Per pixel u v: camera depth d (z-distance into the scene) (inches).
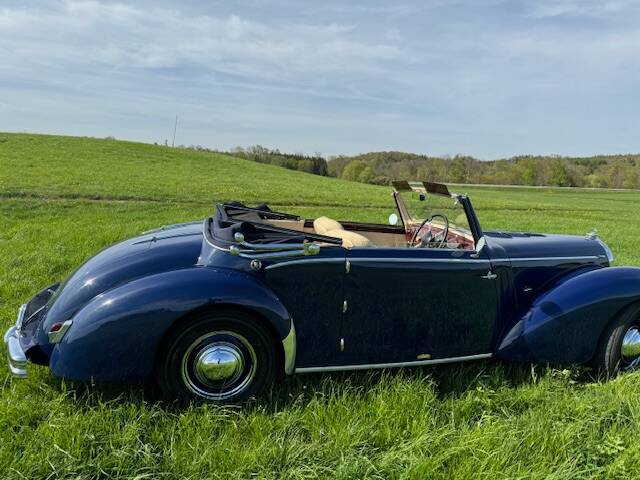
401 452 100.0
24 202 590.9
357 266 125.3
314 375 135.4
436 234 163.9
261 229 125.4
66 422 105.3
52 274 243.0
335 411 114.4
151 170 1266.0
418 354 136.1
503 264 142.3
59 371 109.6
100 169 1146.0
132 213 553.0
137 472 93.7
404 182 167.0
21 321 127.2
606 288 139.6
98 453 97.7
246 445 104.1
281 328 116.6
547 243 156.9
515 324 141.9
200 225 161.3
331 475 95.3
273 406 118.5
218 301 111.3
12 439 100.1
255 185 1125.7
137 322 108.2
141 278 116.3
